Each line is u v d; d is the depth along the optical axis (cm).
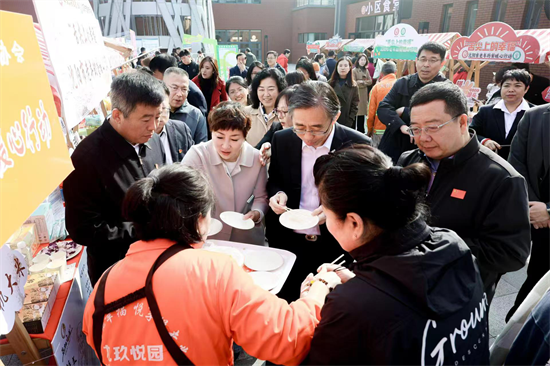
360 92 701
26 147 70
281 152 202
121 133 165
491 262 138
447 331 81
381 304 80
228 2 2648
